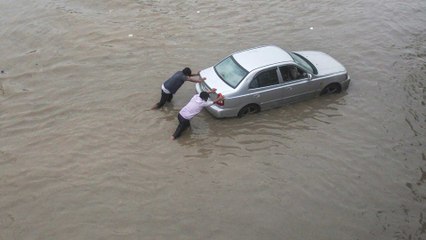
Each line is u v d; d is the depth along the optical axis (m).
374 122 10.52
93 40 14.25
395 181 8.86
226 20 15.73
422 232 7.81
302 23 15.58
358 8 16.88
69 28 15.04
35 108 10.99
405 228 7.86
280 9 16.67
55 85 11.95
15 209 8.09
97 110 10.88
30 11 16.42
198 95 9.60
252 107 10.53
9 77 12.35
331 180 8.84
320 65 11.38
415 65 13.05
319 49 13.86
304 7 16.88
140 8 16.61
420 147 9.76
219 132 10.09
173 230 7.68
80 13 16.17
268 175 8.92
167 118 10.59
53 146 9.68
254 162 9.27
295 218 7.96
